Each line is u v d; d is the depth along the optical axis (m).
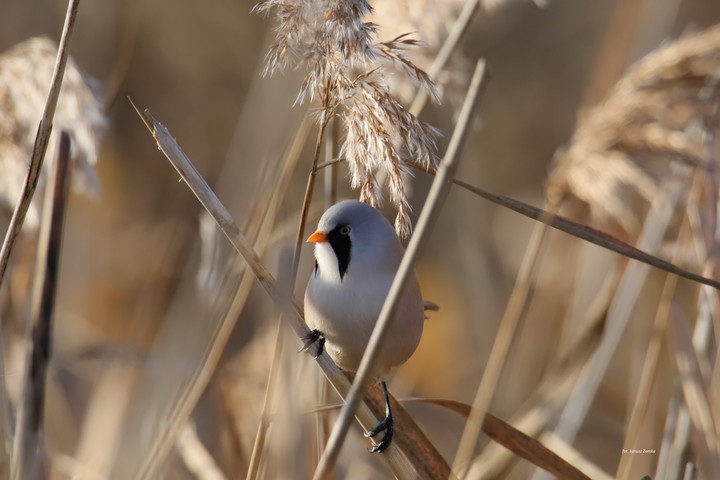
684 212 10.39
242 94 17.98
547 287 12.06
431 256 14.68
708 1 18.81
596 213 9.04
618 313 9.31
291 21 5.93
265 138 8.82
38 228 8.40
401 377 12.83
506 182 18.02
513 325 8.25
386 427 6.67
